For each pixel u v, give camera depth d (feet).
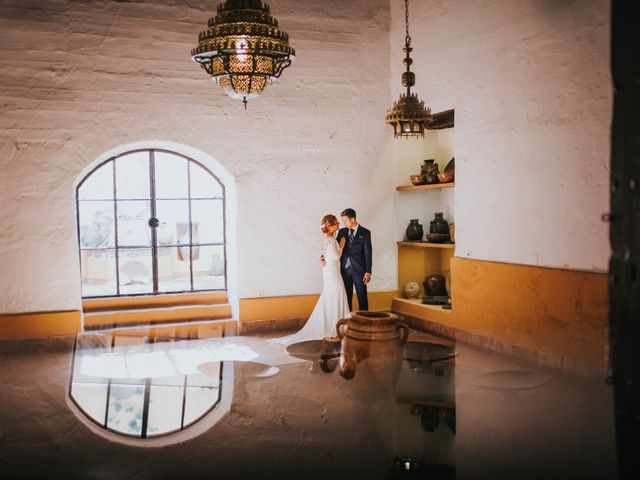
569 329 20.11
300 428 15.33
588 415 15.83
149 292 28.99
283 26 28.35
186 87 27.09
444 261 31.07
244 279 28.27
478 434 14.67
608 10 18.54
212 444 14.37
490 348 23.82
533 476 12.28
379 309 30.40
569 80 20.07
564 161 20.38
